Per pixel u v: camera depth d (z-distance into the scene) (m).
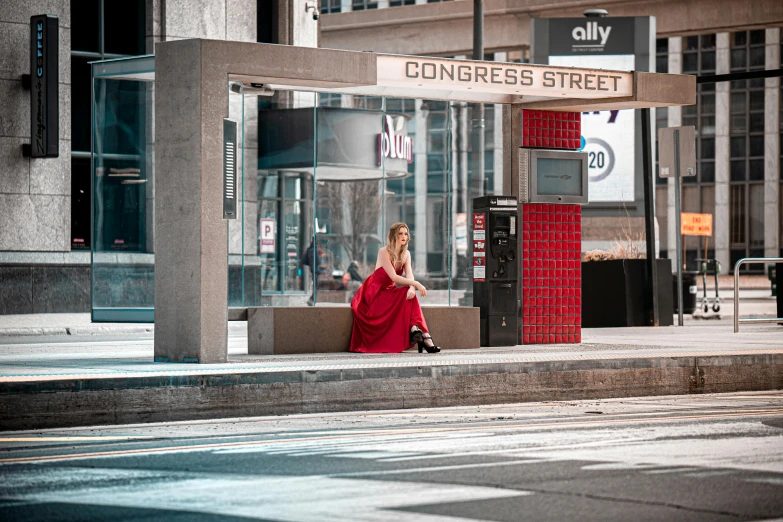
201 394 12.38
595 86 17.41
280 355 16.06
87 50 31.30
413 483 8.33
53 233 29.95
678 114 88.25
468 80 16.38
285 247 31.52
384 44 69.69
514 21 64.31
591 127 33.16
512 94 17.08
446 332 17.55
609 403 14.03
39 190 29.72
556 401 14.34
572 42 34.88
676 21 58.34
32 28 29.11
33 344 20.58
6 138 29.20
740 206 86.88
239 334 25.72
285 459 9.41
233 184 14.80
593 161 33.22
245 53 14.52
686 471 8.80
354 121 30.52
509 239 18.06
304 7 37.03
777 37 85.31
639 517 7.23
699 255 87.94
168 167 14.56
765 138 85.88
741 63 86.62
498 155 32.88
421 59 15.92
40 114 29.09
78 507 7.52
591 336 21.14
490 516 7.23
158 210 14.66
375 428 11.46
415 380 13.58
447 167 23.22
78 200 30.91
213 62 14.34
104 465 9.15
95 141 25.53
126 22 32.03
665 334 21.86
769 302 44.28
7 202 29.19
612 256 27.14
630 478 8.52
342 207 32.34
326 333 16.72
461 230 33.75
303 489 8.11
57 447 10.16
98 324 26.48
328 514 7.28
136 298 25.75
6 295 28.95
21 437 10.82
